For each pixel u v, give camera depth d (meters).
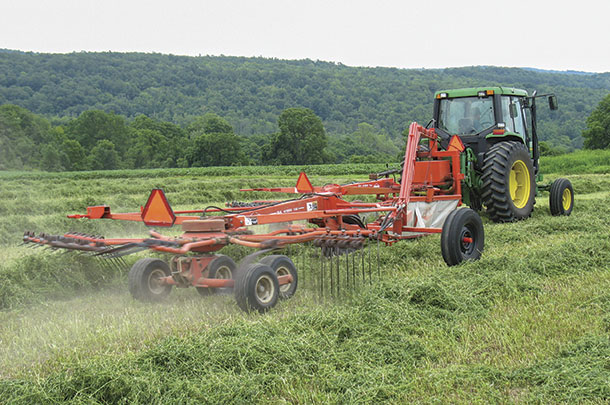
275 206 6.77
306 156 87.25
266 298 5.59
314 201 7.39
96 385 3.93
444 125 11.40
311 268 7.23
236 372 4.14
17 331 5.41
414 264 7.46
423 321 5.14
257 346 4.43
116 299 6.39
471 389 3.81
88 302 6.32
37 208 15.30
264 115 196.50
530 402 3.60
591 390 3.63
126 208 16.14
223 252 7.88
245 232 6.10
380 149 128.50
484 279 6.38
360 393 3.77
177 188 22.84
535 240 8.91
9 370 4.46
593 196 16.44
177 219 6.13
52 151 79.94
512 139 11.28
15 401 3.79
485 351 4.46
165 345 4.49
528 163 10.99
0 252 9.22
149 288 6.02
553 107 11.87
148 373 4.05
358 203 8.03
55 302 6.35
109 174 43.44
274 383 3.95
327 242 6.01
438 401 3.64
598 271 6.75
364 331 4.88
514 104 11.40
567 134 143.75
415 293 5.67
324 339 4.67
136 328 5.21
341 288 6.27
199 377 4.04
